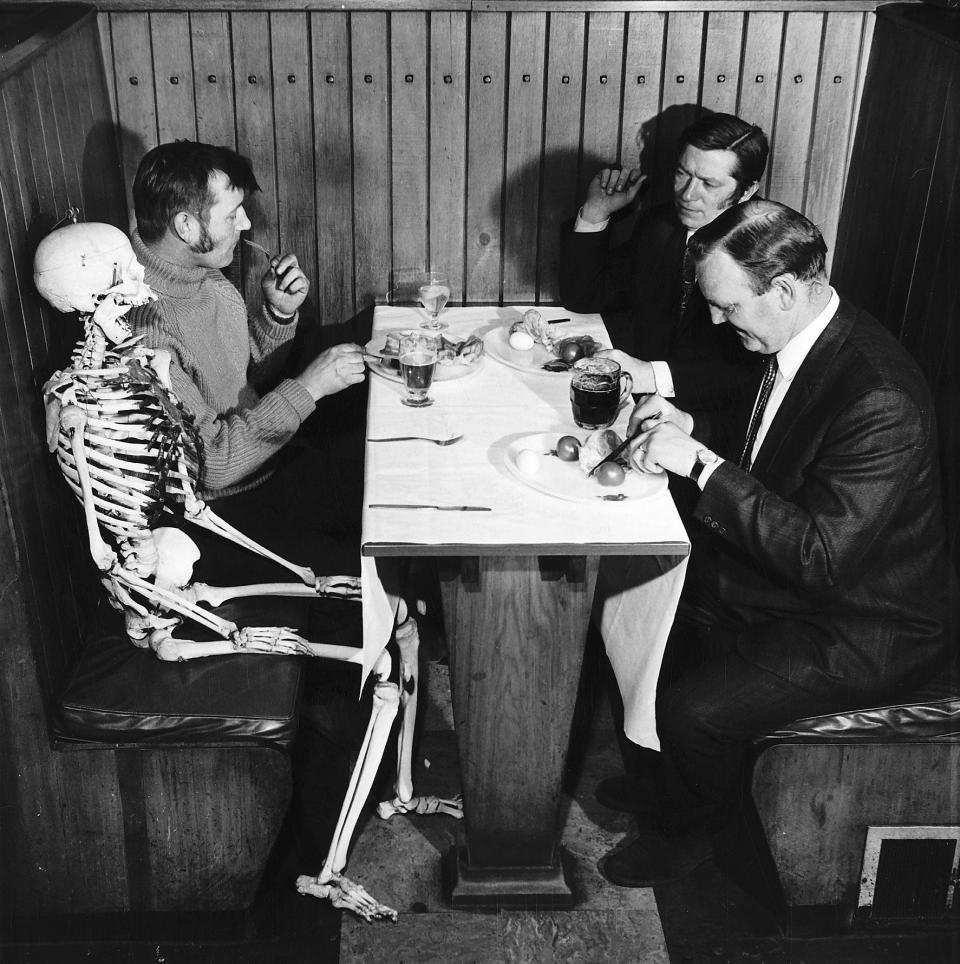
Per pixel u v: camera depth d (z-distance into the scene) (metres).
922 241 3.17
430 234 3.80
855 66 3.61
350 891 2.67
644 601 2.53
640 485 2.46
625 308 3.70
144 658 2.59
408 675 2.81
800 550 2.36
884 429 2.37
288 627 2.67
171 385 2.64
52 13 3.30
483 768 2.57
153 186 2.79
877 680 2.51
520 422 2.74
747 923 2.69
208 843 2.61
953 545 2.99
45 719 2.49
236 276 3.83
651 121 3.67
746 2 3.50
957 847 2.65
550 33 3.54
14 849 2.60
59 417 2.34
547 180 3.73
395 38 3.54
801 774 2.56
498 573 2.37
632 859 2.78
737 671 2.55
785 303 2.45
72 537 2.69
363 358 2.98
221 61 3.54
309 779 3.04
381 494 2.41
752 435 2.66
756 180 3.20
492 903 2.71
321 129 3.64
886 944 2.65
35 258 2.35
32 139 2.62
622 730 3.22
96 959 2.61
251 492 3.13
